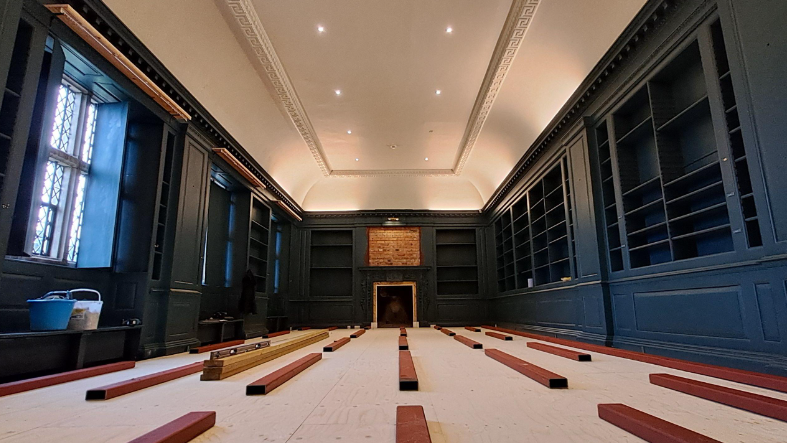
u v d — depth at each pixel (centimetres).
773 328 305
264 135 817
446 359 445
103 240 459
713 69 363
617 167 529
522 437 172
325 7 524
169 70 509
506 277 1095
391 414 211
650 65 452
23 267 379
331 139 949
